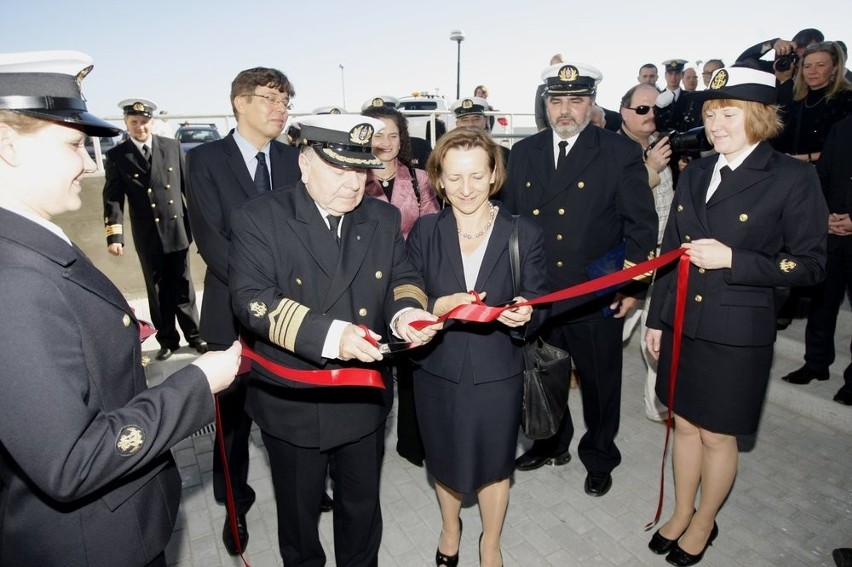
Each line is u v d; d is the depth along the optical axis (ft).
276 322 5.52
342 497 6.89
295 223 5.98
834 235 11.30
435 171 6.89
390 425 12.50
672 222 7.53
